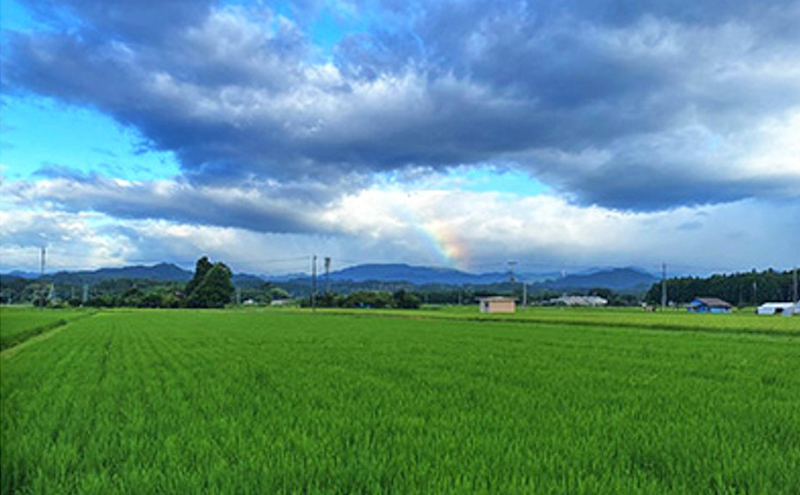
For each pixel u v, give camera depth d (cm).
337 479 495
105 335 3141
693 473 514
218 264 11512
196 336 3014
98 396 1054
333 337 2891
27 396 1097
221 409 883
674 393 1023
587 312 7819
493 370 1416
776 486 480
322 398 973
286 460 534
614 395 994
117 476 511
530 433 677
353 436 674
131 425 745
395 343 2462
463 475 496
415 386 1129
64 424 785
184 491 469
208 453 586
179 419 795
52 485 500
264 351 2078
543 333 3219
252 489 475
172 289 13238
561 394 1006
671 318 5269
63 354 2064
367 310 8550
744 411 829
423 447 603
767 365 1573
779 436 664
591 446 602
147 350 2191
